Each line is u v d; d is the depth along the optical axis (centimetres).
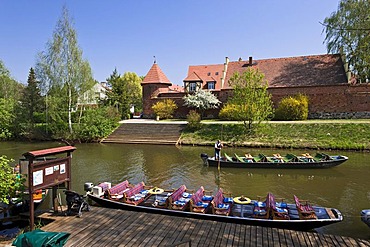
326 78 3634
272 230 764
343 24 3112
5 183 831
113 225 792
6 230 851
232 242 691
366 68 3562
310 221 809
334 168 1745
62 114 3406
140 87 7394
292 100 3331
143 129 3388
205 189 1358
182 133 3117
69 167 930
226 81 4156
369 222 797
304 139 2550
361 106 3334
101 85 6431
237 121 3369
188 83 4362
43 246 523
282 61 4125
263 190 1338
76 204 890
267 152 2342
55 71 3238
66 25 3259
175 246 531
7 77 4625
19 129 3562
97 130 3198
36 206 962
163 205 958
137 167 1847
